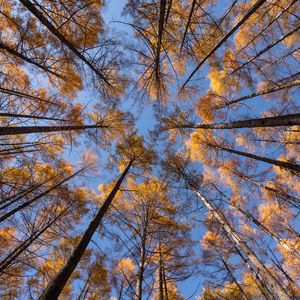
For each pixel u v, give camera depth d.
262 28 8.38
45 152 8.20
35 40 6.15
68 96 7.72
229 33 6.36
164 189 9.73
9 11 5.88
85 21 6.14
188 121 9.70
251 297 7.36
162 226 8.80
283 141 8.93
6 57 6.42
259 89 8.91
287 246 7.07
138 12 5.66
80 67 6.63
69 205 7.98
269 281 5.05
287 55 8.31
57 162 8.48
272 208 8.85
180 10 6.69
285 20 8.01
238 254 7.14
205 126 8.87
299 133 8.73
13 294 6.38
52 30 5.14
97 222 6.27
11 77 6.82
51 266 7.37
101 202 9.52
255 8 5.57
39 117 7.02
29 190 6.91
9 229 7.48
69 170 9.17
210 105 9.58
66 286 7.79
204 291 7.71
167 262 8.22
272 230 8.18
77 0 5.69
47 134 8.42
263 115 8.71
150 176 10.20
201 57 7.68
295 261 7.94
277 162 7.65
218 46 6.66
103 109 8.79
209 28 6.79
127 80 7.31
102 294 7.59
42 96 7.41
